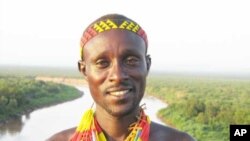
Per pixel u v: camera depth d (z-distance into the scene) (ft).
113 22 5.34
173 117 110.32
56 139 6.61
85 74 5.70
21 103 122.42
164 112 118.62
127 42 5.23
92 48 5.30
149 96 197.26
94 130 5.82
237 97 173.27
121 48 5.19
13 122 103.76
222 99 161.17
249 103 142.92
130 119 5.78
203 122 97.86
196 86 253.03
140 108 6.00
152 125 6.46
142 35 5.49
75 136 6.02
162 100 176.14
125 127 5.77
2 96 114.32
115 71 5.14
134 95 5.27
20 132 91.50
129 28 5.33
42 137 87.56
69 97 170.40
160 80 343.46
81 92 201.98
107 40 5.23
